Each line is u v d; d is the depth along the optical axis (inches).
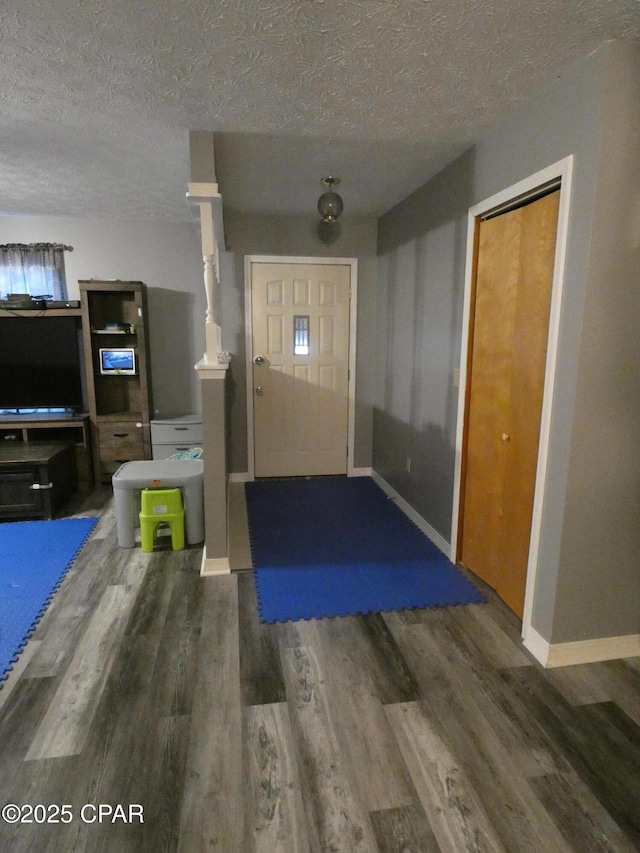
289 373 176.2
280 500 158.6
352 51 67.2
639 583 81.4
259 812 56.4
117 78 74.6
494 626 92.1
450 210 114.2
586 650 81.7
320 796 58.3
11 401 166.2
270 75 73.7
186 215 164.4
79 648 84.4
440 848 52.8
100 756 63.2
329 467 185.3
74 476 162.9
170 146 102.9
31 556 117.9
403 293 147.3
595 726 69.0
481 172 99.1
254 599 100.6
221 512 108.3
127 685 75.8
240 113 86.8
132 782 59.8
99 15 59.5
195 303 178.1
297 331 174.1
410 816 56.1
